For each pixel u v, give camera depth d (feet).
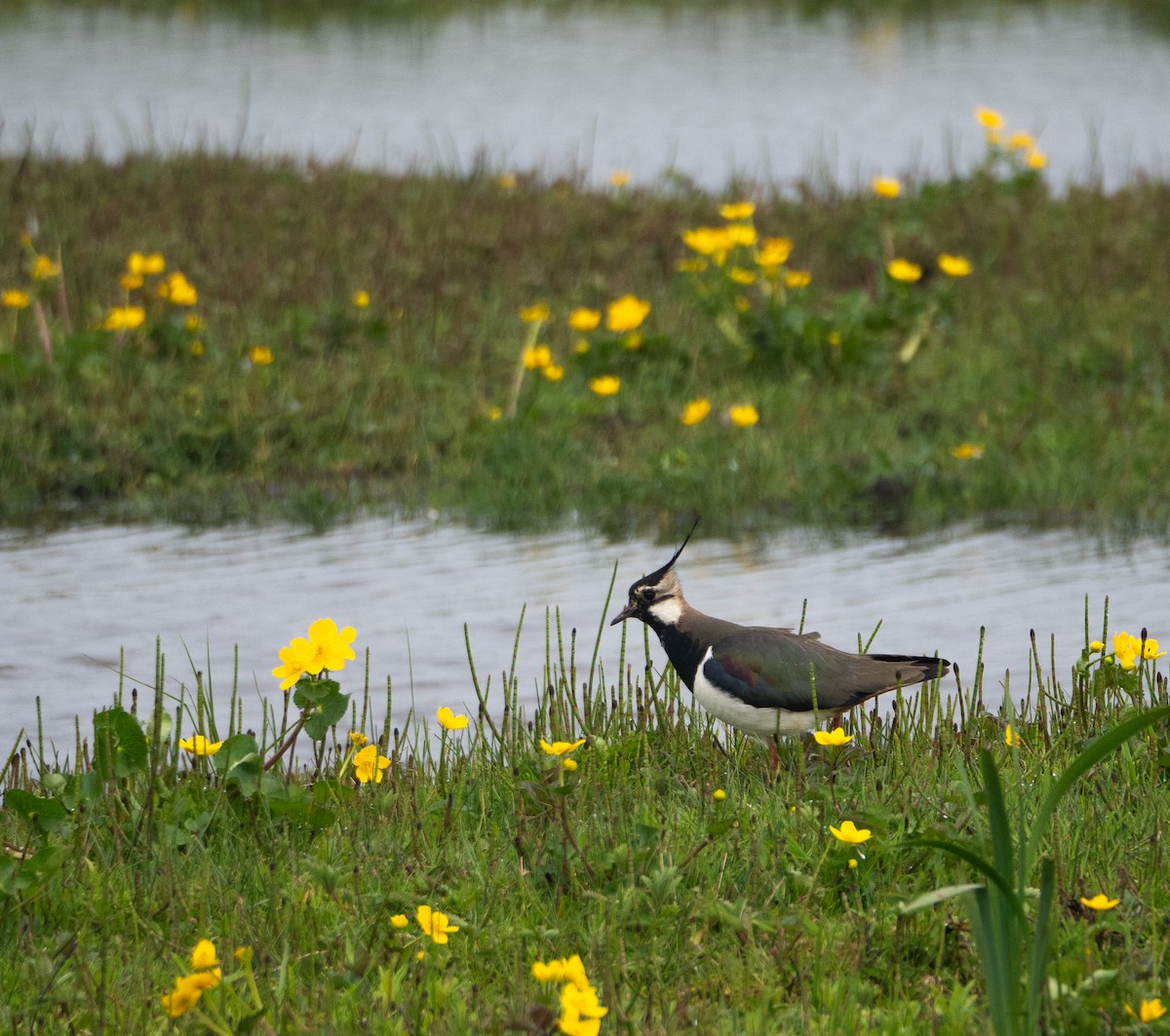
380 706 33.14
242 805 24.66
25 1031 18.85
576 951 20.93
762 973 20.08
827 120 117.08
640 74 138.72
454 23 172.65
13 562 42.98
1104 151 104.42
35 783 26.84
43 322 55.36
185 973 20.11
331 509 47.32
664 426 53.26
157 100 120.98
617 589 40.78
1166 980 19.22
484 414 53.31
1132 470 48.49
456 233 73.56
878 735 28.32
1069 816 24.39
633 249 73.77
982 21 172.55
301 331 59.93
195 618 38.50
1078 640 36.04
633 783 26.48
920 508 47.50
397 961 20.53
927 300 59.21
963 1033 18.72
